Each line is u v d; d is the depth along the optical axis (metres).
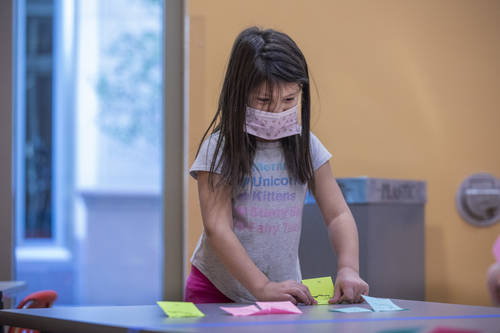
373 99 3.30
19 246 4.88
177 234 3.32
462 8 3.41
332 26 3.27
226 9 3.15
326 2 3.27
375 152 3.29
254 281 1.57
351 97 3.28
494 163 3.41
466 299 3.33
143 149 5.10
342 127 3.27
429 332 1.03
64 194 5.00
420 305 1.50
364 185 2.72
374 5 3.32
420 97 3.36
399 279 2.93
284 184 1.80
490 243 3.35
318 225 2.75
